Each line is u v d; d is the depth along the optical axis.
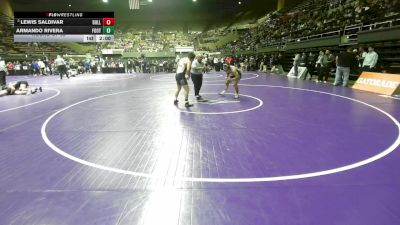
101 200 3.44
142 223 2.99
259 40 35.16
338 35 17.75
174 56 40.84
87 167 4.43
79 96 12.26
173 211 3.20
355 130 6.25
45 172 4.26
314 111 8.24
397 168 4.23
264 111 8.34
